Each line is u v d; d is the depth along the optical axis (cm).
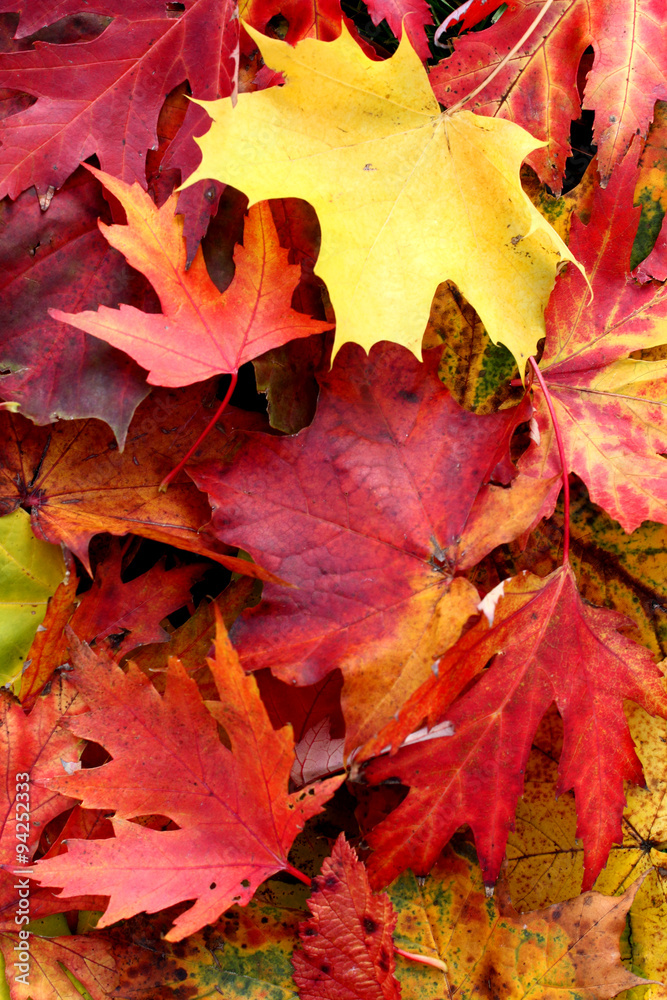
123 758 77
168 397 81
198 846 78
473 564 79
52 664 79
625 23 81
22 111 79
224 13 80
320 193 77
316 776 80
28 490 80
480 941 80
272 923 80
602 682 80
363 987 78
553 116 82
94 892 76
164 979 79
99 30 79
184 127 79
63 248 79
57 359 79
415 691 78
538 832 82
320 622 78
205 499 80
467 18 83
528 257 79
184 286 77
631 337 81
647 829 83
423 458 79
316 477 79
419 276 78
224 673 77
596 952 80
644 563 83
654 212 83
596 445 81
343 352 79
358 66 77
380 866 79
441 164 78
